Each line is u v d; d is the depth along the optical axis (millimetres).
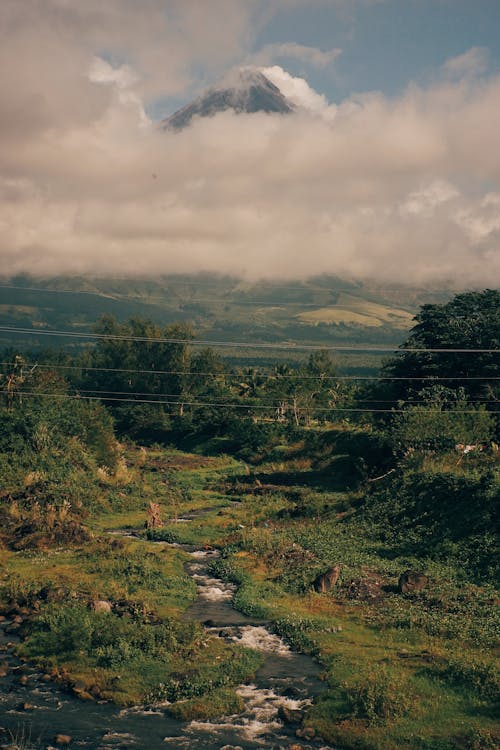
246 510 69938
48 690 25875
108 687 25953
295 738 22578
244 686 26641
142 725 23359
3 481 65375
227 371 190250
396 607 35094
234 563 46625
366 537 51625
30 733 22531
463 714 23312
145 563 44281
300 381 146125
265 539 52250
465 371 96375
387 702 23656
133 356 173625
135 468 97750
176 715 23891
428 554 44688
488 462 61500
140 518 64688
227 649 30031
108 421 103750
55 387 118000
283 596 38719
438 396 85500
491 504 46312
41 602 35094
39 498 60125
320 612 35406
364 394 108375
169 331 179125
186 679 26562
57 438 77750
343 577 40031
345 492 78750
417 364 98812
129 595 37406
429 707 23812
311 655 29875
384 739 21891
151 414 151500
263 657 29453
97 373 180250
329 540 51531
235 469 107312
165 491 80312
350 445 99188
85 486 70000
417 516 51438
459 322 99312
